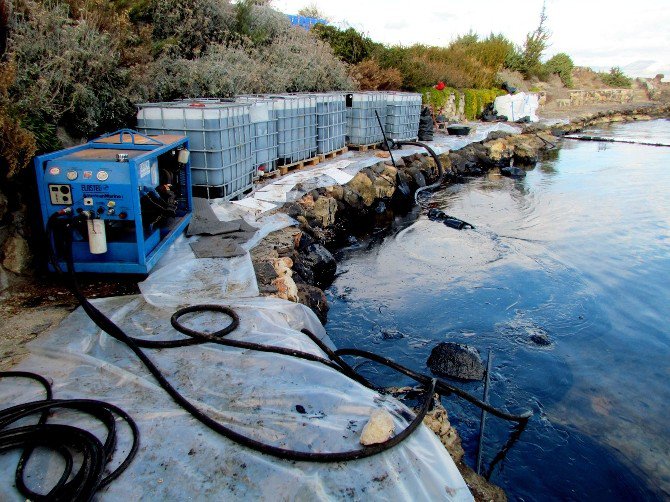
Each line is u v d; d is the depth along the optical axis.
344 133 11.82
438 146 14.38
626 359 5.45
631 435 4.34
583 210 11.02
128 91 7.19
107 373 3.19
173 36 11.11
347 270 7.46
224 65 10.44
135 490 2.34
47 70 6.06
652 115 32.47
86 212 4.19
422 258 8.05
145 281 4.56
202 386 3.12
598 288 7.14
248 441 2.59
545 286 7.14
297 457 2.52
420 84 18.94
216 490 2.36
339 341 5.52
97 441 2.52
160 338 3.65
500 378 5.01
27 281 4.54
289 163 9.52
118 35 7.64
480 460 3.94
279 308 4.28
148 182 4.64
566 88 35.62
